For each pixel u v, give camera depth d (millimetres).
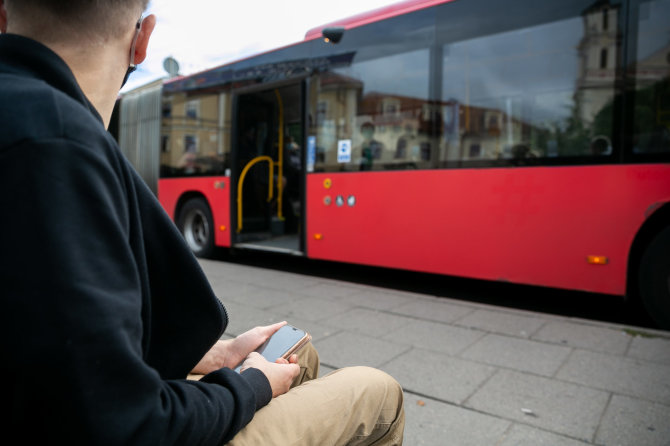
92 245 674
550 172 4602
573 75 4523
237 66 7398
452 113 5203
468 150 5090
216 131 7723
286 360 1200
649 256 4156
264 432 908
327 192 6195
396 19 5668
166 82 8648
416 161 5438
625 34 4281
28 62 772
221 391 838
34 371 611
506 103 4871
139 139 9180
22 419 644
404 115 5543
